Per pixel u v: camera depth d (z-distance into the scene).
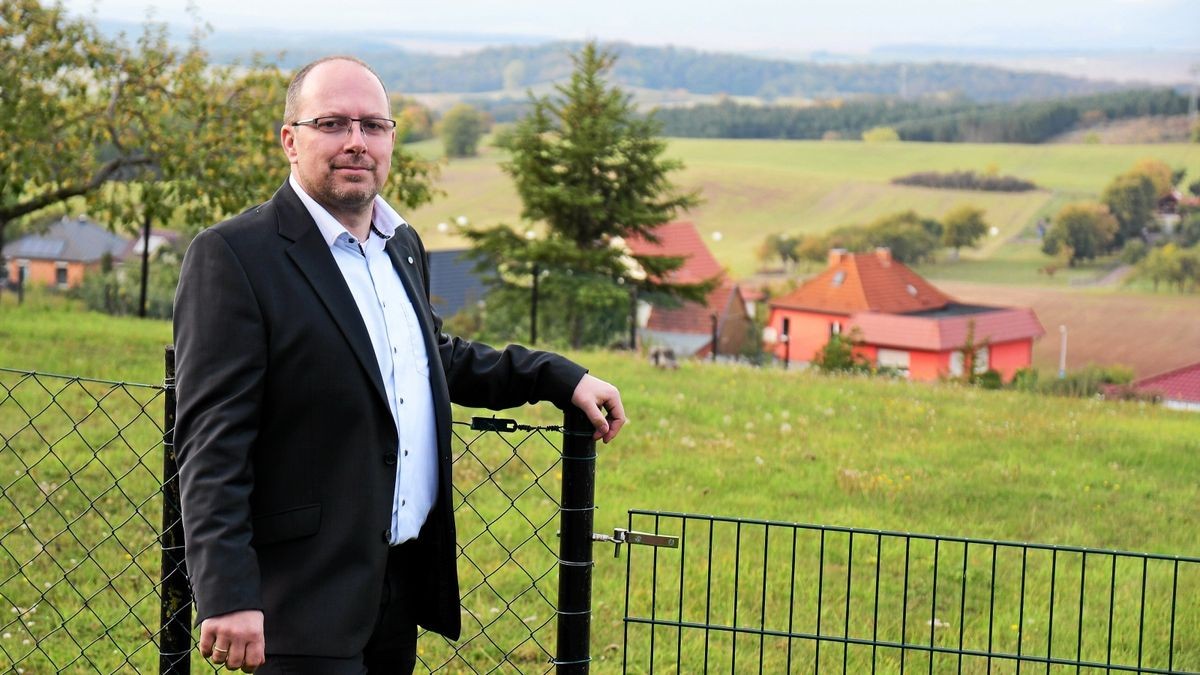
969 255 112.25
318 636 2.76
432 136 123.56
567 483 3.25
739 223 118.56
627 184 32.84
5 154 15.18
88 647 4.78
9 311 16.42
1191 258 102.81
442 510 3.03
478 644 5.55
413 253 3.13
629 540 3.50
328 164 2.86
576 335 30.88
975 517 8.19
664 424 10.76
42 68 15.42
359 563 2.80
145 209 16.06
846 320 77.12
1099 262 108.50
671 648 5.55
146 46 16.08
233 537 2.63
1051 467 9.80
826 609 6.23
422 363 3.02
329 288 2.83
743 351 65.06
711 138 155.12
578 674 3.28
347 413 2.80
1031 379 20.94
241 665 2.61
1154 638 5.97
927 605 6.38
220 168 15.45
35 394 10.16
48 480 7.64
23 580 5.94
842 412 12.08
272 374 2.77
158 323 16.47
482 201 96.75
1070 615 6.29
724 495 8.50
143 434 8.98
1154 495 9.07
